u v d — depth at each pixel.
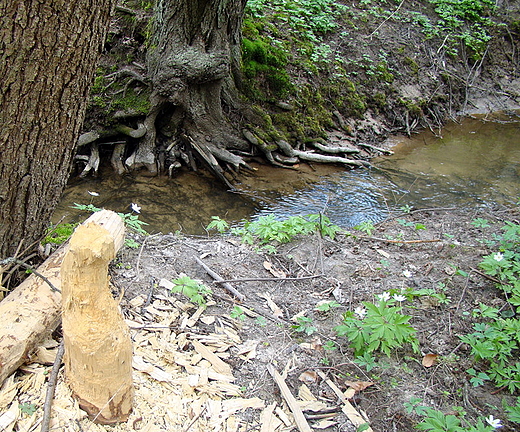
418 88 9.77
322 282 3.68
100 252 1.81
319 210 6.13
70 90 2.42
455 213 5.62
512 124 9.94
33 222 2.71
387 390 2.65
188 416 2.27
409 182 7.05
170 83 6.52
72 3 2.17
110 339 1.92
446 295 3.51
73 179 6.46
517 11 12.46
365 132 8.57
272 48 8.00
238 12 6.91
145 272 3.43
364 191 6.73
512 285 3.51
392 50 9.94
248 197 6.43
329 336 3.04
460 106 10.35
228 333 2.95
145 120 6.84
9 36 2.11
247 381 2.60
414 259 4.07
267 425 2.33
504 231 4.74
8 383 2.21
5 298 2.50
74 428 2.03
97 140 6.79
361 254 4.16
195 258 3.77
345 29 9.92
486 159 8.05
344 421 2.43
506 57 11.70
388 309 2.84
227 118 7.35
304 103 8.03
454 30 11.38
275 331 3.04
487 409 2.58
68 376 2.08
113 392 2.01
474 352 2.84
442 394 2.66
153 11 6.84
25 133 2.37
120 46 6.99
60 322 2.58
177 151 7.06
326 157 7.58
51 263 2.76
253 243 4.24
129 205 5.95
